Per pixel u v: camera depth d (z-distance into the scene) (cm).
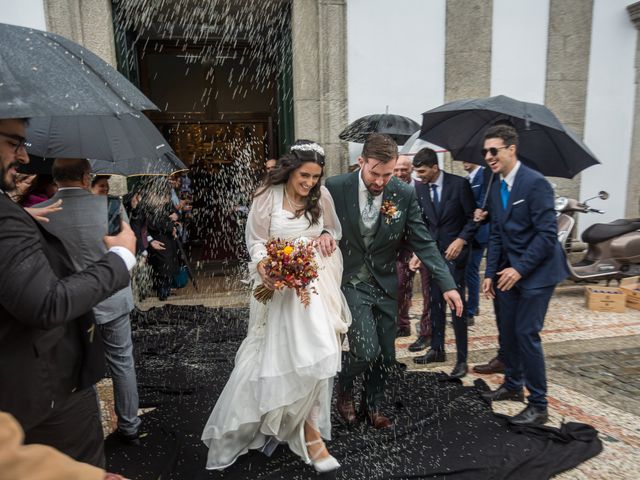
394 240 287
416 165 401
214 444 253
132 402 284
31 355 144
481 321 527
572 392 362
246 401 245
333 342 241
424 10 628
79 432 167
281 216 253
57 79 152
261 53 805
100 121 235
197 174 891
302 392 234
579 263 629
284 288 245
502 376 390
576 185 696
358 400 350
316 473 258
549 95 672
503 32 648
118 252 157
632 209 713
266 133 900
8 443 74
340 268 273
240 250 861
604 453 281
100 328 268
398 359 425
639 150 697
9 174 144
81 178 240
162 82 861
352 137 555
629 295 576
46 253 154
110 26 573
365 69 625
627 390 365
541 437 294
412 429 304
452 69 643
